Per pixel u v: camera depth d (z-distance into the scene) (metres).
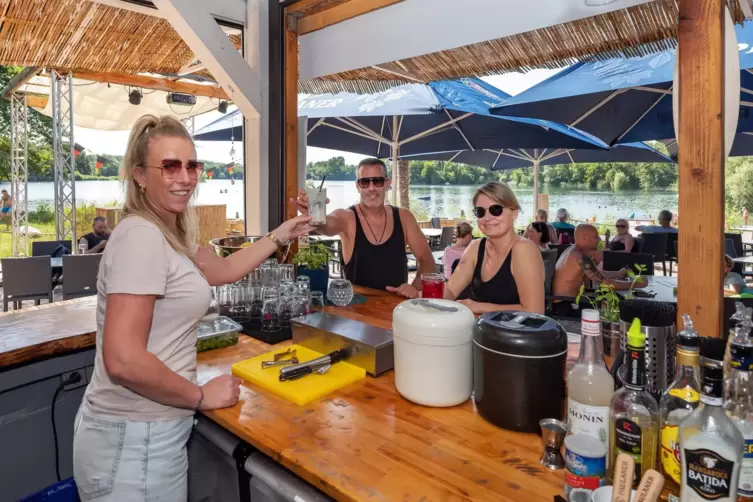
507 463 0.92
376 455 0.94
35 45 3.16
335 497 0.84
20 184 8.98
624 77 3.11
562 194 16.22
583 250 3.57
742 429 0.76
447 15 2.07
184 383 1.07
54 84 5.98
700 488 0.68
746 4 1.43
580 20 1.87
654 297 2.62
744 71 2.90
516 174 17.44
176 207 1.14
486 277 2.03
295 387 1.23
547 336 1.01
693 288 1.19
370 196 2.44
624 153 7.03
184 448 1.17
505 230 1.91
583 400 0.90
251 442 1.02
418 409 1.15
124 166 1.12
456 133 5.71
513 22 1.89
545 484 0.85
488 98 4.98
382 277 2.52
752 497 0.75
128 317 0.95
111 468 1.07
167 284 1.05
